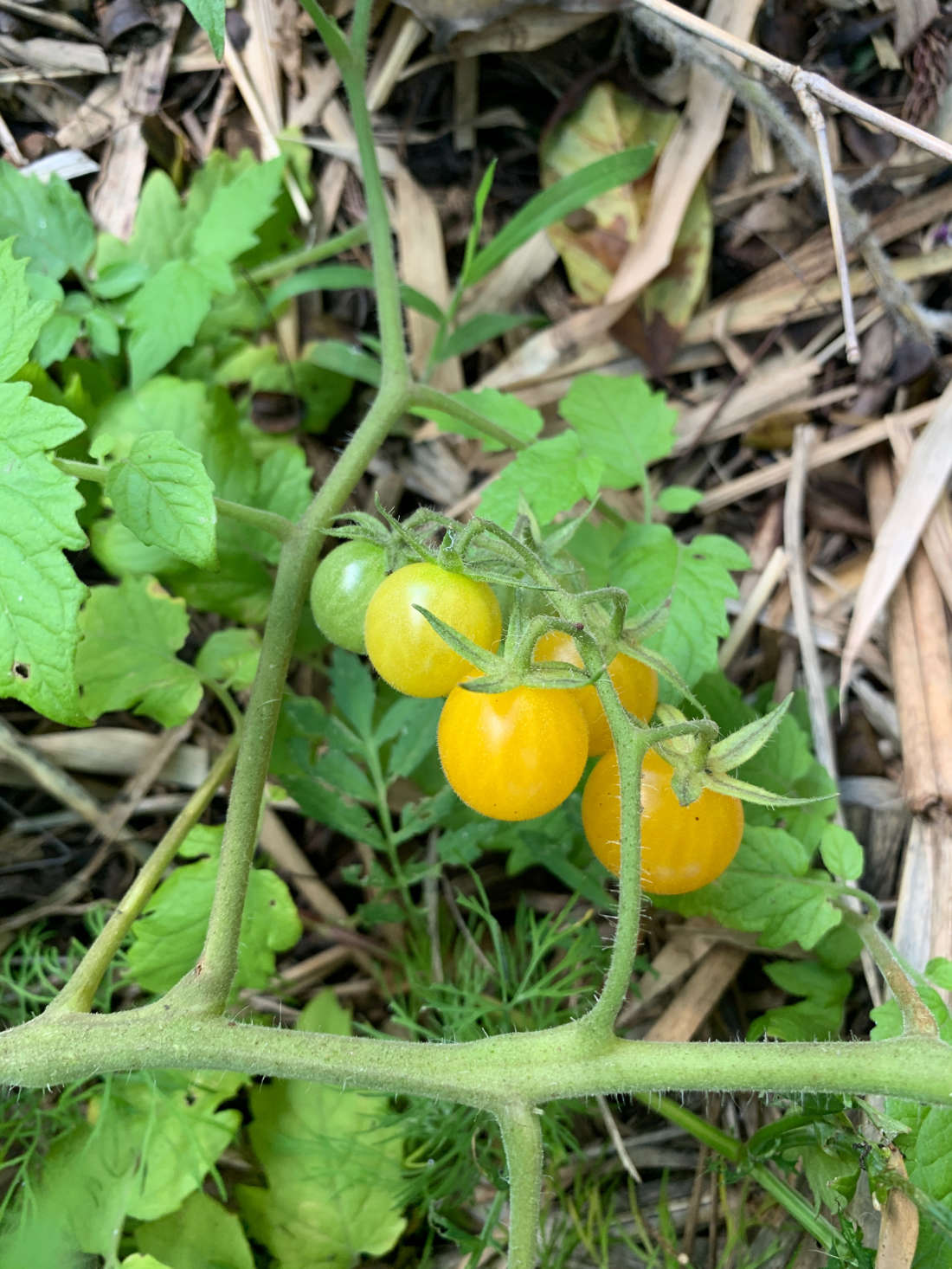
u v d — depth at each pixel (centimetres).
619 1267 21
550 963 23
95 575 24
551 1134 20
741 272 25
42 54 24
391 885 21
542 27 23
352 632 16
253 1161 21
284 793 21
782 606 25
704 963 22
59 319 22
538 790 14
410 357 26
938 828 22
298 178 25
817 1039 20
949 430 24
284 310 25
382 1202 19
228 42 24
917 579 24
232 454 23
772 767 21
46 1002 22
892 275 24
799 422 25
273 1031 14
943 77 23
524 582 14
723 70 22
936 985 18
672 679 14
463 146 26
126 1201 19
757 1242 20
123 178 25
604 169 22
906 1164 16
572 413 22
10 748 23
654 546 20
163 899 19
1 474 14
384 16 24
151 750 24
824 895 19
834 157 24
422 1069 14
